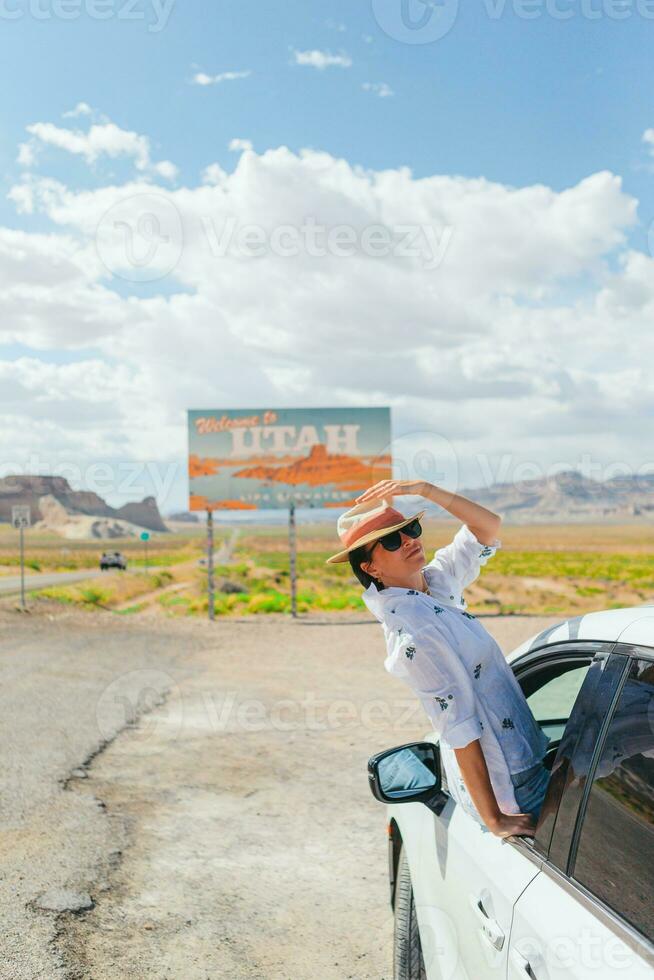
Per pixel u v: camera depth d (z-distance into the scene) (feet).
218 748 28.58
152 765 26.13
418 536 8.37
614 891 5.56
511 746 7.75
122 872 17.25
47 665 47.67
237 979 12.92
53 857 17.98
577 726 6.55
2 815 20.76
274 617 81.87
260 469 77.51
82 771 25.20
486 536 9.34
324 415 76.84
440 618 7.75
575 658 7.25
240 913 15.43
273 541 390.21
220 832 19.95
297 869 17.65
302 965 13.43
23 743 28.58
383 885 16.87
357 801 22.62
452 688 7.45
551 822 6.57
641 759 5.68
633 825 5.54
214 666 49.11
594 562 247.91
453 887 7.95
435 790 9.28
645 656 6.01
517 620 75.31
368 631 69.10
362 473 77.00
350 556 8.39
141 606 92.02
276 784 24.25
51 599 93.76
